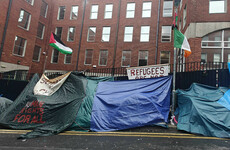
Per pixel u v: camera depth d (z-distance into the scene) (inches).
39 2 741.3
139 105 227.0
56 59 799.1
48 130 205.9
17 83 442.6
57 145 162.2
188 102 226.8
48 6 825.5
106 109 236.1
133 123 213.0
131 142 169.2
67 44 794.2
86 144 164.7
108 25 759.1
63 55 788.0
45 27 806.5
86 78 319.3
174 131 204.1
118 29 743.1
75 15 814.5
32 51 701.3
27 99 251.4
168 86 266.4
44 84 298.0
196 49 399.5
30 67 689.6
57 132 204.1
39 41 768.9
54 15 836.0
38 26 772.6
